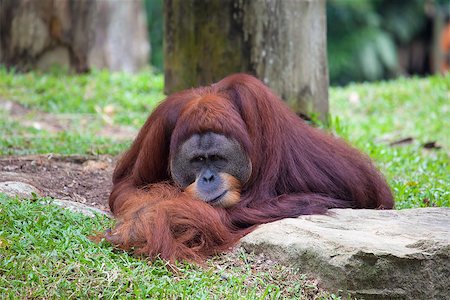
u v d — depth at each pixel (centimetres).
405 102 2500
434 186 1395
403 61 4975
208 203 1049
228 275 938
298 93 1700
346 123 2180
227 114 1063
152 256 966
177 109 1113
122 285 889
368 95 2617
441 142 2008
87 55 2788
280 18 1667
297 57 1691
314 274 928
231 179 1066
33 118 2109
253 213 1058
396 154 1714
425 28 4916
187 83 1728
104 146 1680
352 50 4416
